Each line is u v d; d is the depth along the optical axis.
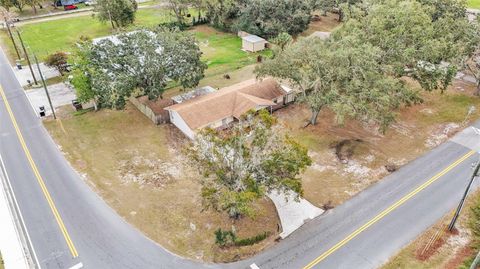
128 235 27.45
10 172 34.19
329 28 71.31
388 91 35.16
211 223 28.41
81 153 36.72
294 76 38.47
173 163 35.16
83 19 77.06
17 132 40.28
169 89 48.47
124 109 44.25
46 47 62.34
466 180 32.22
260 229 27.86
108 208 29.92
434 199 30.38
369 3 52.47
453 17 50.56
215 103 39.97
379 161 35.09
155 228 28.06
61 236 27.39
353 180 32.88
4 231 27.84
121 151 36.91
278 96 43.41
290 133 39.28
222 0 67.38
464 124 40.28
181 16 74.25
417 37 40.66
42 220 28.81
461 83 48.94
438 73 39.81
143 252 26.11
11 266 24.98
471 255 25.23
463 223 27.92
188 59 42.97
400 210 29.44
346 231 27.67
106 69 40.88
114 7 66.69
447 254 25.61
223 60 57.94
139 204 30.33
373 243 26.64
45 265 25.12
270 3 62.25
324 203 30.47
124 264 25.22
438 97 45.75
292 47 39.81
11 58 58.84
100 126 41.16
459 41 43.81
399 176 33.09
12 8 82.00
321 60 35.91
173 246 26.56
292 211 29.62
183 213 29.36
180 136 39.19
